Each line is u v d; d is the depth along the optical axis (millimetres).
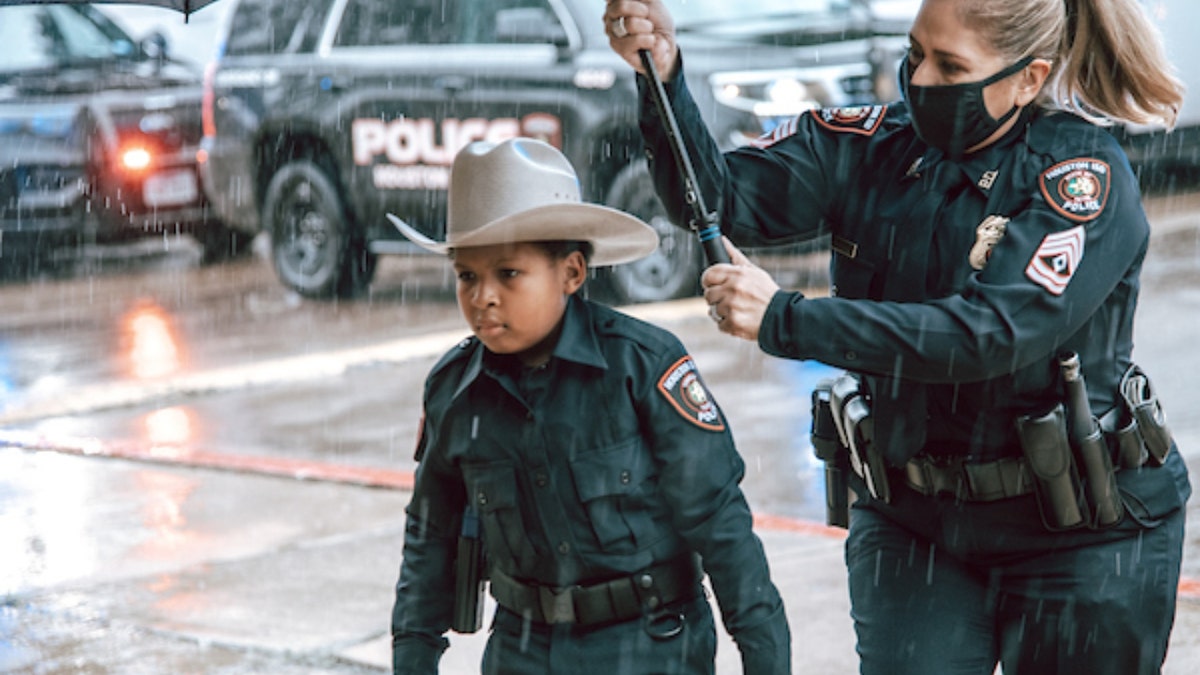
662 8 3291
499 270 3025
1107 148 3045
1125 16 3047
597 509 3072
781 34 10477
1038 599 3143
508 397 3123
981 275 2949
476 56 11000
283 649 5340
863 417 3252
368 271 12188
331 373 9727
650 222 10500
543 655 3178
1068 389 3033
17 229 14055
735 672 5035
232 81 12188
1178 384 8016
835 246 3338
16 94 14117
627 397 3066
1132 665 3148
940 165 3139
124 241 14133
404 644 3379
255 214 12336
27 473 7863
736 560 3090
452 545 3365
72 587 6094
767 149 3383
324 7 11797
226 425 8625
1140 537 3129
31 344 11305
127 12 15062
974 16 2938
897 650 3211
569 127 10641
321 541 6570
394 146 11430
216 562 6344
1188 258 10930
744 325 2949
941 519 3215
